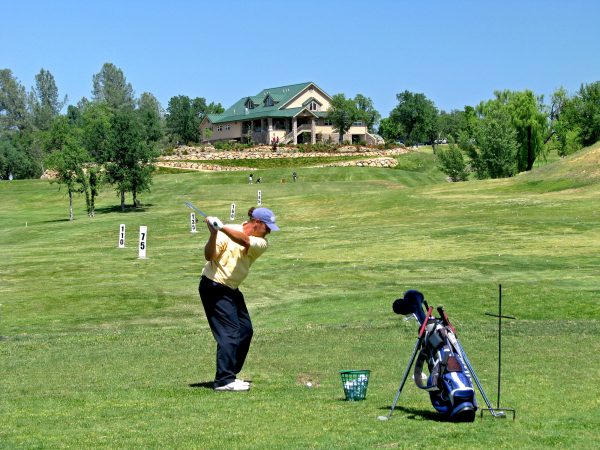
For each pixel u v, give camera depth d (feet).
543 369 34.55
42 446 21.98
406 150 417.08
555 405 27.04
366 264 96.84
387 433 22.89
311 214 186.39
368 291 74.13
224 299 30.22
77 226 188.85
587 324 51.11
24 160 465.06
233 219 180.86
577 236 113.60
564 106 319.88
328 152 403.54
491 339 44.45
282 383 32.53
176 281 90.43
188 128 540.52
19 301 76.02
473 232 123.85
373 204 188.75
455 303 64.90
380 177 316.60
